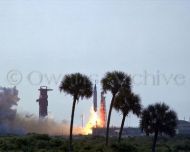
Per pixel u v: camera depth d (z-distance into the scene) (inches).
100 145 4084.6
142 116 4128.9
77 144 4092.0
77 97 3762.3
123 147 4074.8
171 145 5177.2
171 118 4092.0
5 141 3846.0
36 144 3895.2
